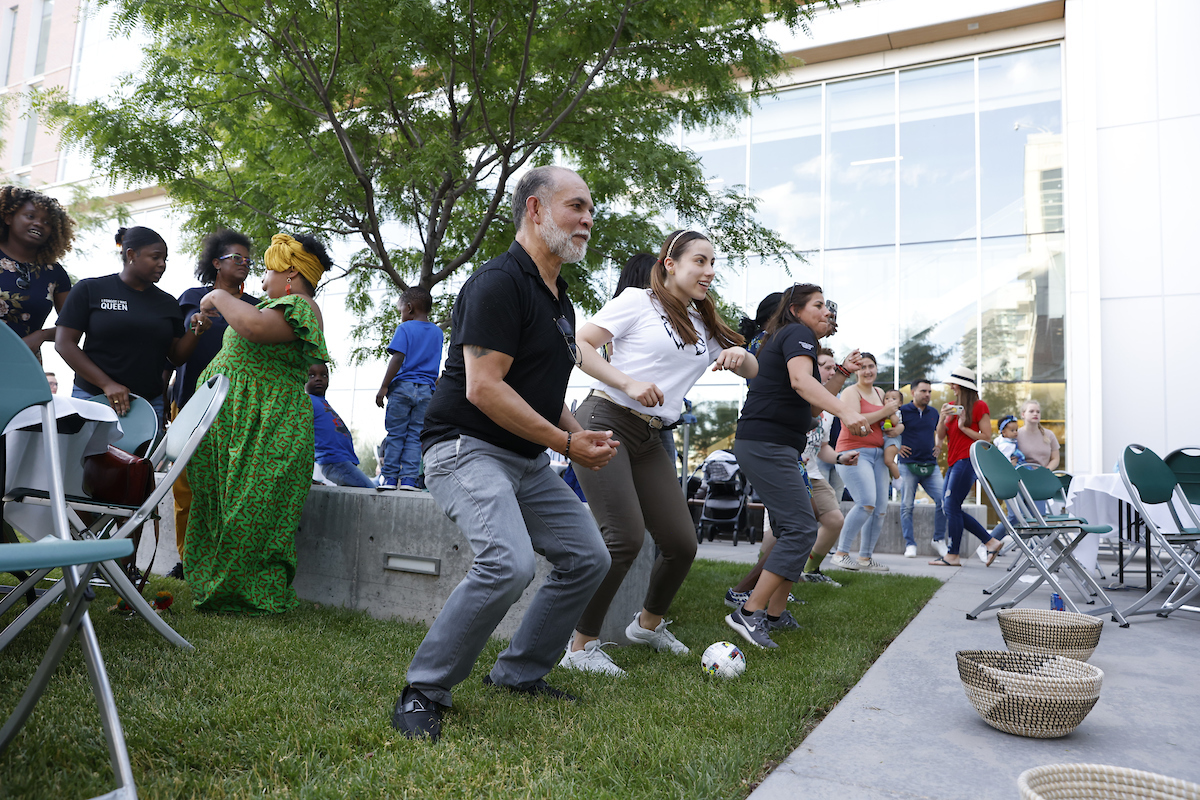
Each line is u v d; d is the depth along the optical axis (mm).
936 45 11969
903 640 3377
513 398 1975
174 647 2633
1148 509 4965
